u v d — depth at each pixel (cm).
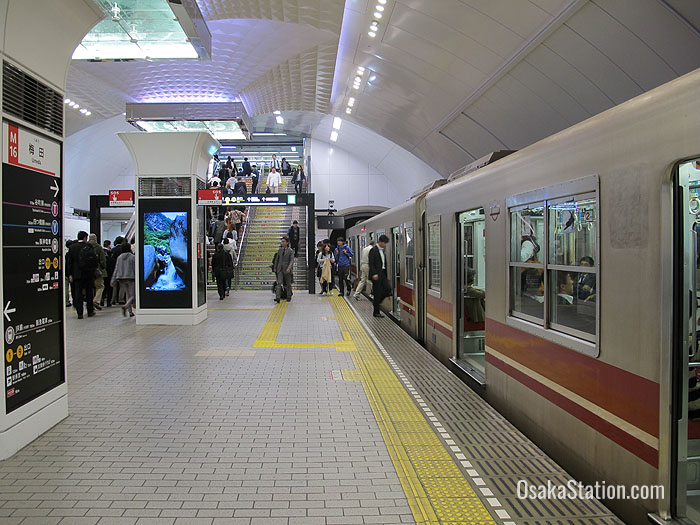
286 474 336
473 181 593
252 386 553
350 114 2309
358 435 405
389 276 1222
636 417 297
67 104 1797
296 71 1661
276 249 2100
